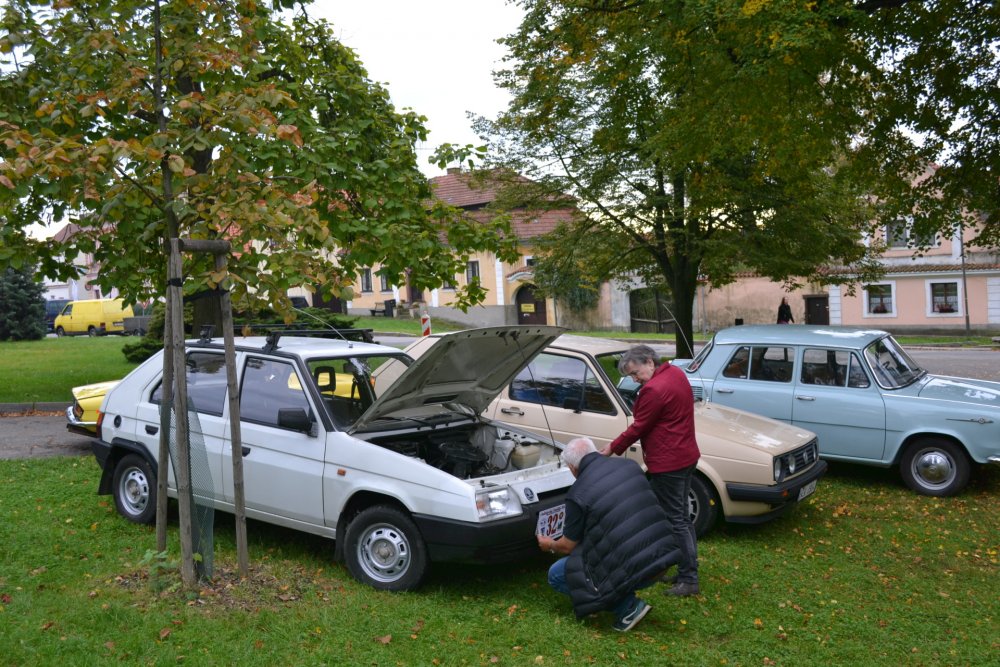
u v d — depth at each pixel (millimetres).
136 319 42875
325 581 5777
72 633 4652
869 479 9883
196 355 6863
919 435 9125
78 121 6938
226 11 6688
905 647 5199
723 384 10086
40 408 14148
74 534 6531
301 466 6004
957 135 11289
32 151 4961
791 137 10570
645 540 4930
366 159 11883
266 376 6395
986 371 21734
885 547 7309
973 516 8297
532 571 6215
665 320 42250
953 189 11523
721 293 41875
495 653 4766
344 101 12359
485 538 5309
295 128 5723
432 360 5719
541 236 18891
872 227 17500
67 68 6617
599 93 15977
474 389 6621
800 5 9188
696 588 5855
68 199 5508
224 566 5949
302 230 5625
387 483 5602
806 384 9664
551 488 5871
